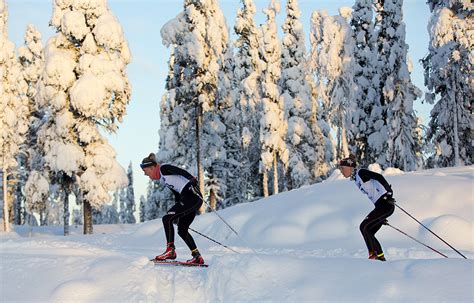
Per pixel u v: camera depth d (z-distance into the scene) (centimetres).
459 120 2669
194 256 713
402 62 2864
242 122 3772
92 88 2416
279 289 489
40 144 2566
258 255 561
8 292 541
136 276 575
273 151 3203
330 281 486
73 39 2545
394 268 505
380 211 722
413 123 2886
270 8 3288
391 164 2847
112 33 2506
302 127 3391
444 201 1261
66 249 934
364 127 3103
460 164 2692
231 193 3856
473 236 1109
